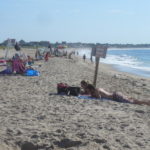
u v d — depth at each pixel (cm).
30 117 1101
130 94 2061
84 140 866
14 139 873
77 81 2303
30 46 14800
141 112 1262
